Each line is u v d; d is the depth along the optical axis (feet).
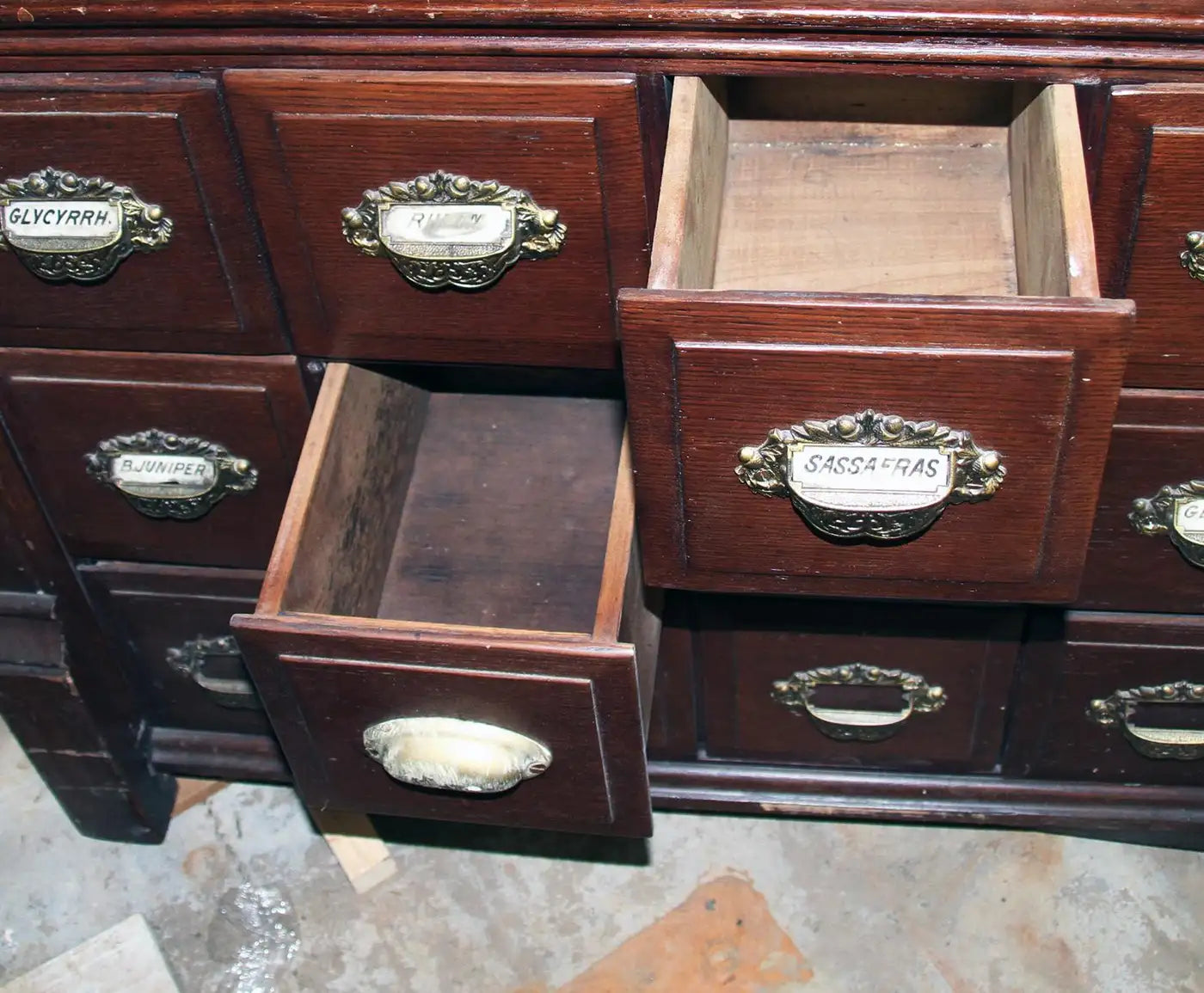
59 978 4.34
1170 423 3.29
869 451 2.86
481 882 4.57
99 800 4.57
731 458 2.95
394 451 4.06
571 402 4.35
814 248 3.41
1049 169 2.93
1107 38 2.80
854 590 3.21
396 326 3.47
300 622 3.12
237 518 3.96
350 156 3.14
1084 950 4.28
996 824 4.34
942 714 4.12
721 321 2.72
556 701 3.09
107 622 4.31
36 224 3.32
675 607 3.90
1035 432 2.78
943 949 4.32
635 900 4.50
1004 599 3.17
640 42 2.93
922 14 2.79
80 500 3.97
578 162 3.08
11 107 3.17
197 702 4.54
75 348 3.66
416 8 2.92
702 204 3.17
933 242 3.40
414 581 4.02
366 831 4.63
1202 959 4.23
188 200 3.28
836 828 4.64
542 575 4.00
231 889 4.60
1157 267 3.06
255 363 3.62
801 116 3.66
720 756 4.41
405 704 3.21
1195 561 3.49
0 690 4.19
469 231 3.18
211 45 3.05
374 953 4.42
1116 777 4.21
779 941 4.37
